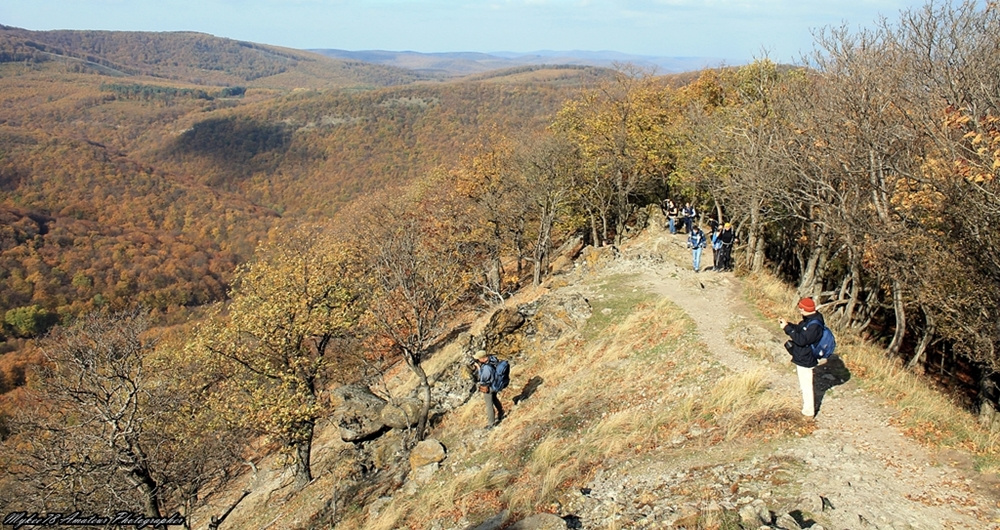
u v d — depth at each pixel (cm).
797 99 1877
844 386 1234
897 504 842
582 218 3884
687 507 904
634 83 3769
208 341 2327
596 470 1128
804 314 1103
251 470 2680
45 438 1639
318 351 2636
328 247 3200
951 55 1395
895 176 1642
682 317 1791
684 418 1229
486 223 3644
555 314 2092
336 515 1496
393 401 2070
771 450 1032
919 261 1623
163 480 1717
